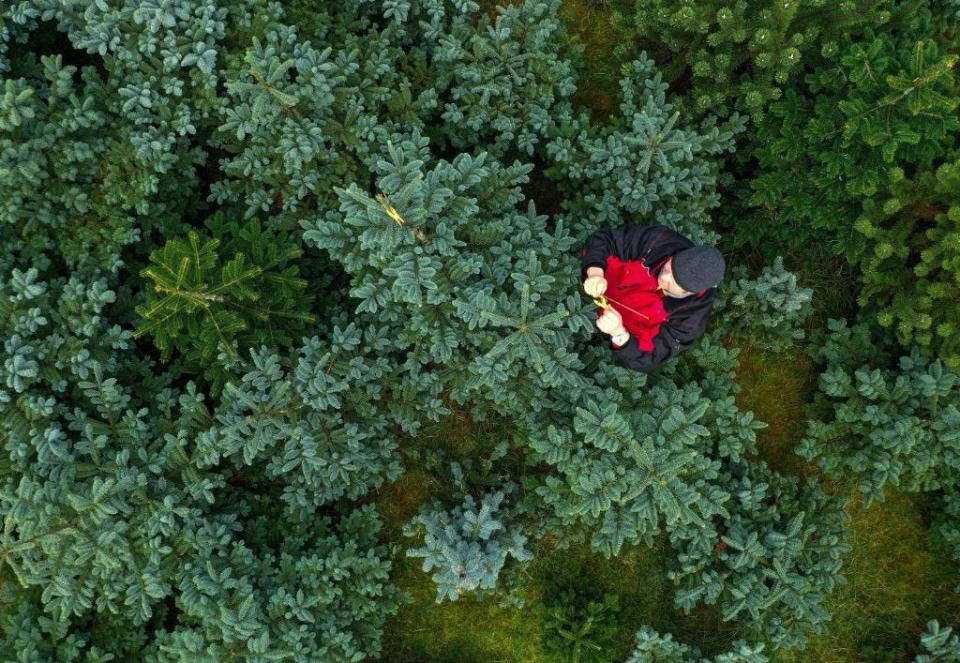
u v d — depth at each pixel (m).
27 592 4.07
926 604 4.85
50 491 3.35
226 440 3.56
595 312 3.78
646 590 4.85
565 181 4.43
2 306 3.41
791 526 4.20
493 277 3.81
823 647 4.88
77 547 3.37
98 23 3.59
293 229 4.09
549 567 4.84
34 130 3.58
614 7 4.52
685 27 3.93
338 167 3.84
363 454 4.09
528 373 3.95
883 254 3.75
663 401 3.96
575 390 3.90
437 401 4.21
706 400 3.59
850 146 3.88
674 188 4.01
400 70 4.36
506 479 4.65
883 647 4.83
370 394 4.04
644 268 3.61
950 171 3.61
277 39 3.68
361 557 4.27
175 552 3.71
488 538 4.31
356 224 3.30
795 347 4.92
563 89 4.26
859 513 4.95
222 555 3.78
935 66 3.45
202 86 3.73
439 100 4.53
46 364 3.53
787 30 3.90
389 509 4.83
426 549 4.14
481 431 4.77
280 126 3.69
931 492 4.89
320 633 4.05
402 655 4.79
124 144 3.69
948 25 4.01
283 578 3.97
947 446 4.27
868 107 3.71
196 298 3.23
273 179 3.84
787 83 4.25
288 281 3.68
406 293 3.45
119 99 3.74
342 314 4.15
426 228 3.64
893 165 3.86
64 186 3.67
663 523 4.84
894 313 4.01
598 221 4.16
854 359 4.54
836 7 3.81
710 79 4.24
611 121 4.45
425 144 3.78
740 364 4.94
